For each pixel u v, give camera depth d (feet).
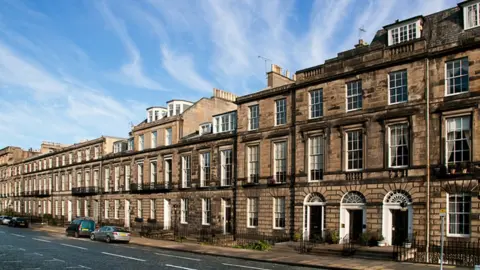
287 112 114.42
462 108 81.56
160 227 157.17
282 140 114.83
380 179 91.50
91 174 213.05
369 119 95.14
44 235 155.63
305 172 106.93
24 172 300.20
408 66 89.92
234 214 128.88
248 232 121.49
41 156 271.28
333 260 80.48
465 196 79.87
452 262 75.15
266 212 116.98
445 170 81.92
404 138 89.86
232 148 132.87
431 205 83.46
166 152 162.81
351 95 100.27
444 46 84.89
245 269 69.05
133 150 183.32
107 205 197.77
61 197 241.35
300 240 101.30
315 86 107.45
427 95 86.17
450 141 83.30
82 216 212.02
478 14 86.22
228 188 132.36
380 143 92.73
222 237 124.57
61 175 244.42
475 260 73.51
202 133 153.07
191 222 146.00
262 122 121.49
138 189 174.91
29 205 284.82
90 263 76.18
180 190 153.38
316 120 105.91
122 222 184.65
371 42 105.19
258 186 120.16
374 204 91.86
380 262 77.20
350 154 98.94
